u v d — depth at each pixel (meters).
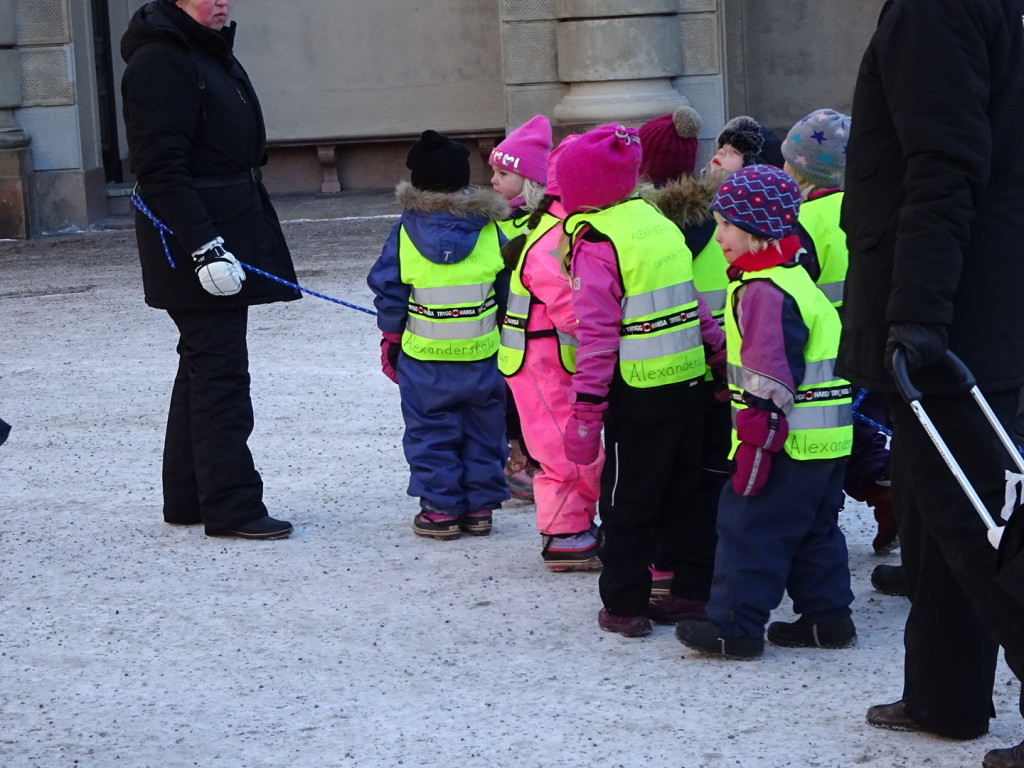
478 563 5.74
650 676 4.46
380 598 5.33
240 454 6.14
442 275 5.96
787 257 4.36
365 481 7.04
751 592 4.48
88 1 17.95
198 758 4.00
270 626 5.06
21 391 9.31
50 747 4.11
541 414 5.49
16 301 12.88
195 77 5.97
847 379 3.70
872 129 3.56
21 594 5.49
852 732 3.96
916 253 3.34
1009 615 3.48
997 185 3.48
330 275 13.52
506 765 3.86
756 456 4.29
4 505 6.79
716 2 17.42
